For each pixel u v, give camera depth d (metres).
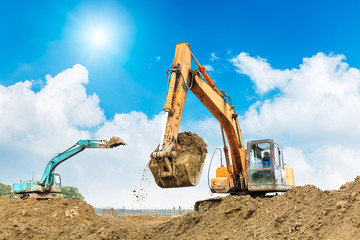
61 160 23.61
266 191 12.76
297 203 9.09
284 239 7.45
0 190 47.28
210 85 12.61
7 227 15.03
